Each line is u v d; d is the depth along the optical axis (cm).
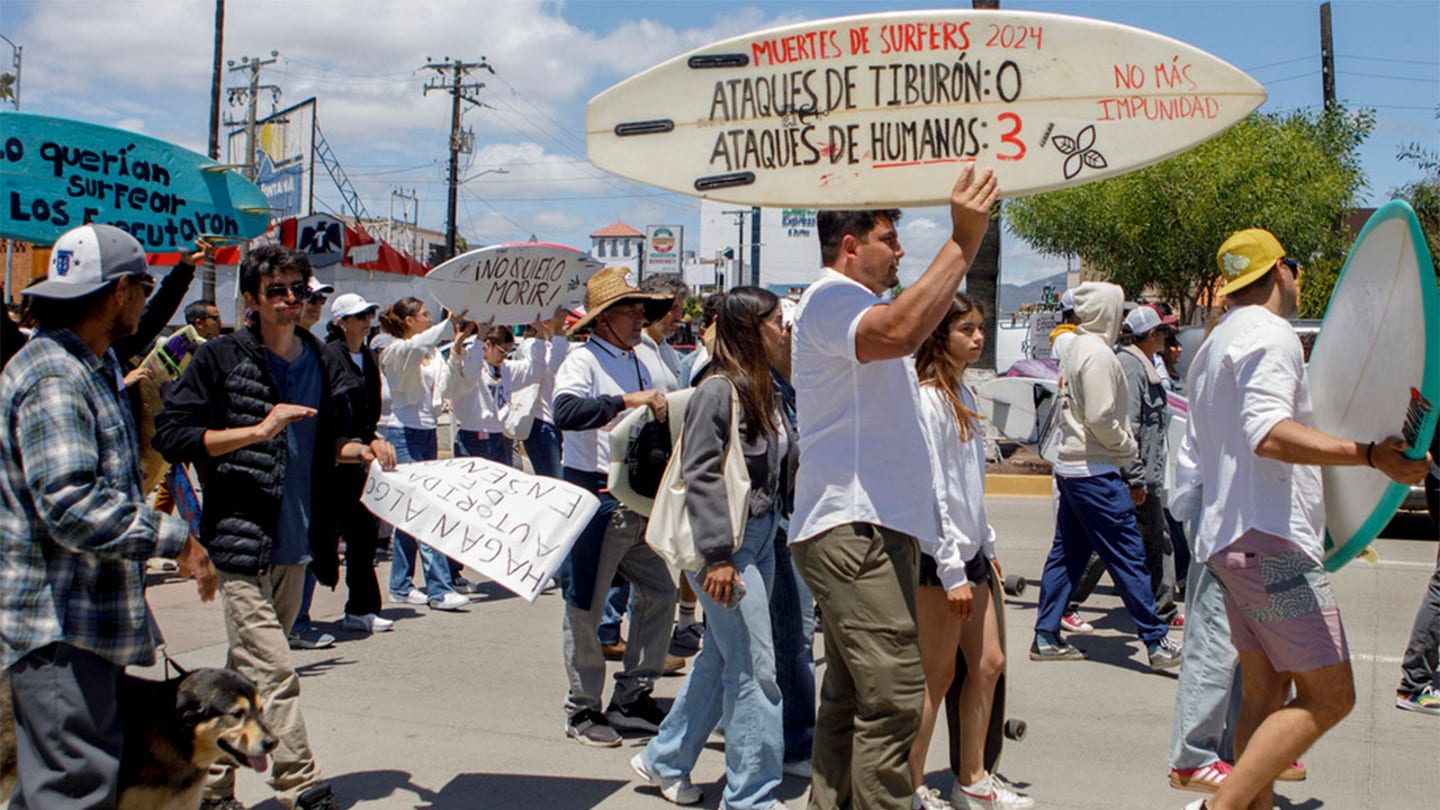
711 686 446
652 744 460
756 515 418
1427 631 569
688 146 314
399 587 830
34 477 299
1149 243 1933
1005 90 297
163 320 483
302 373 441
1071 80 295
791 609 481
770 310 427
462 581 879
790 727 485
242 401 414
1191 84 290
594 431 595
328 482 446
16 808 317
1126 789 472
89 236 322
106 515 303
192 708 333
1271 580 352
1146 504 740
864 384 331
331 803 424
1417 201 2008
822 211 346
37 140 529
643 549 515
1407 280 315
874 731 331
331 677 631
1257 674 380
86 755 312
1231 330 363
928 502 338
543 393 842
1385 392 332
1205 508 372
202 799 408
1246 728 384
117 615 320
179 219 579
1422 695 575
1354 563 980
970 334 407
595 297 546
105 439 317
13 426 306
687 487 406
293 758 412
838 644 342
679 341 1831
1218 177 1816
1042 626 679
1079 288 648
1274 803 462
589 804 452
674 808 448
